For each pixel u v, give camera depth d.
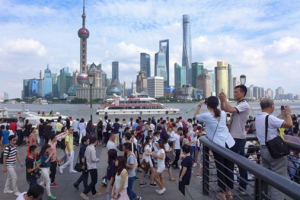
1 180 10.66
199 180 9.70
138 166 11.26
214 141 4.98
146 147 9.76
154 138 11.43
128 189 7.46
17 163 13.88
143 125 17.16
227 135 5.00
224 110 5.15
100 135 20.66
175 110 74.88
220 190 5.19
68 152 11.80
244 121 5.26
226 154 3.70
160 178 9.02
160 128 12.59
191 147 12.39
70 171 11.88
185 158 7.42
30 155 7.73
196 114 5.53
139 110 71.06
